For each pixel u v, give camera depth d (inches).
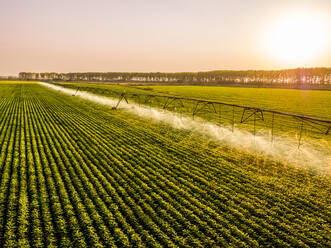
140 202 371.6
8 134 723.4
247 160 572.7
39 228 301.6
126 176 461.7
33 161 512.1
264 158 589.0
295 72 6018.7
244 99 2090.3
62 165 494.3
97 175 461.4
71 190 396.8
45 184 412.5
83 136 744.3
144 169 502.3
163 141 716.0
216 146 679.1
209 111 1342.3
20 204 348.2
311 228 322.3
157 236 298.7
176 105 1562.5
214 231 309.9
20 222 310.2
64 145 639.1
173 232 306.0
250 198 397.1
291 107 1588.3
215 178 467.8
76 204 357.7
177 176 473.7
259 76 6540.4
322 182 462.3
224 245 285.1
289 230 316.2
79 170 478.3
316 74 5723.4
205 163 548.4
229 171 505.0
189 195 398.3
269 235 305.1
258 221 334.6
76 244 277.7
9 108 1270.9
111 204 360.8
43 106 1384.1
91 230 302.2
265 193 413.1
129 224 320.2
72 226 307.4
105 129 847.7
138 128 877.8
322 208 372.2
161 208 358.9
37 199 364.2
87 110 1266.0
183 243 286.4
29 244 275.0
